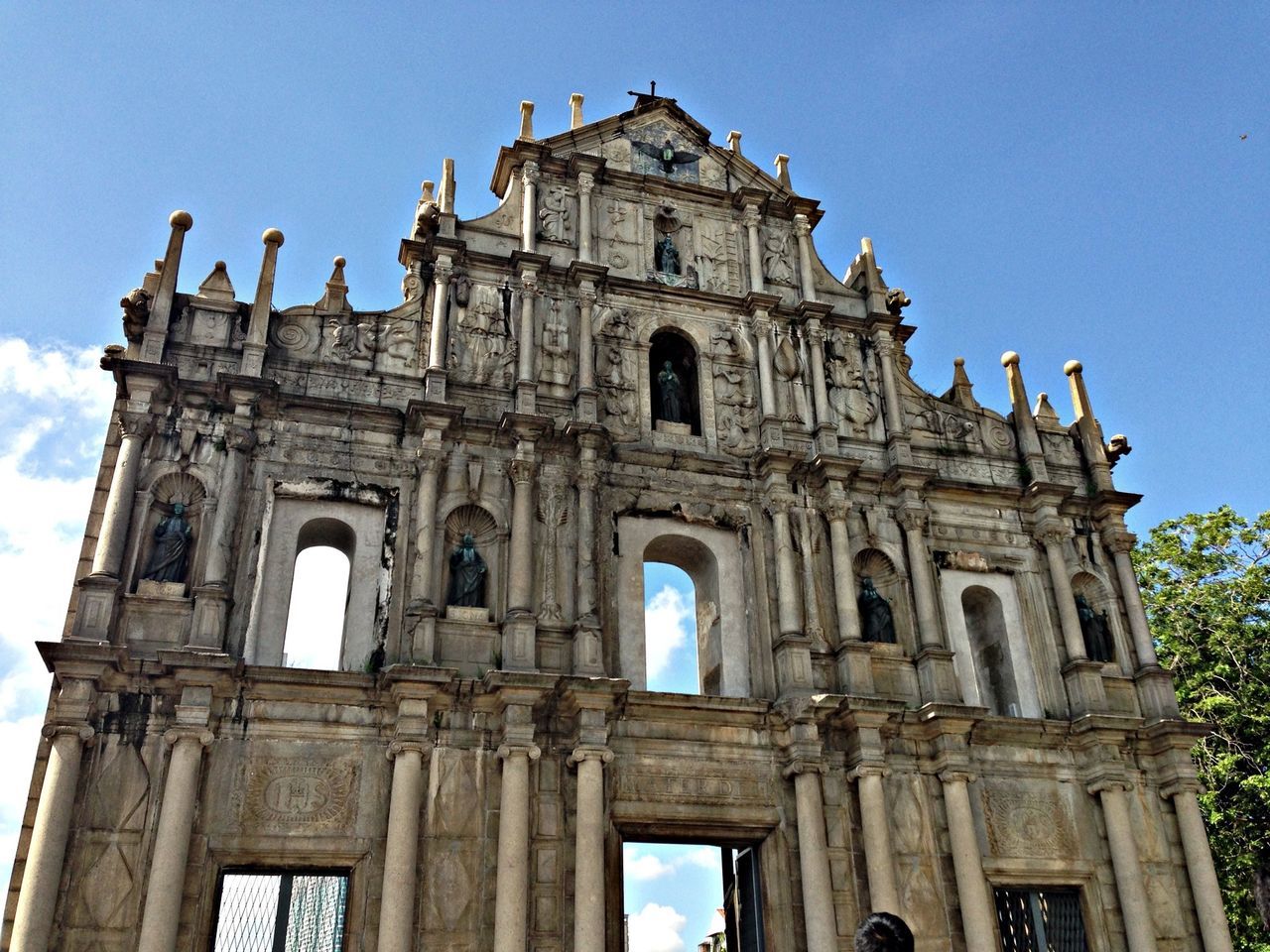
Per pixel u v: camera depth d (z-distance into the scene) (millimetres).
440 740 24953
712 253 34500
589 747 25234
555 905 24188
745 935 26828
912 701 29531
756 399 32500
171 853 22188
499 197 34656
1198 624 41062
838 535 30516
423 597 26406
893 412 33156
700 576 31391
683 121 36469
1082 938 28078
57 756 22625
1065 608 31719
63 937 21625
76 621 24062
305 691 24656
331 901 23734
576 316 31594
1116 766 29422
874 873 26125
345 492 27516
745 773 26922
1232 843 37656
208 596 24953
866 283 35562
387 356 29734
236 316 28812
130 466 26047
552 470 29109
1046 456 34656
